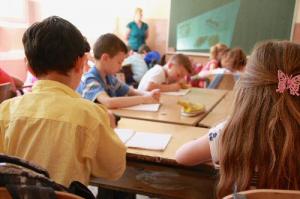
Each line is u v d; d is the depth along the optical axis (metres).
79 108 0.88
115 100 1.77
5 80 2.32
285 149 0.74
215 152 0.91
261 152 0.77
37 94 0.92
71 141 0.85
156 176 1.30
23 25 4.01
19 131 0.88
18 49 3.91
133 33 5.57
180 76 2.69
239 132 0.80
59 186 0.63
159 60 5.15
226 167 0.82
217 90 2.64
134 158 1.08
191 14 5.46
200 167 1.11
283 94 0.78
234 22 5.29
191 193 1.19
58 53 0.93
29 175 0.59
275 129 0.76
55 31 0.94
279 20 5.08
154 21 5.73
